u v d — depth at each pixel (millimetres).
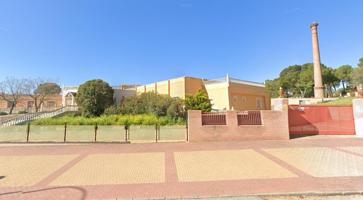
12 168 7227
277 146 10359
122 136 13500
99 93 23594
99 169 6996
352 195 4707
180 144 11617
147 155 9008
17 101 38750
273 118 12531
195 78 26844
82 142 12773
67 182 5758
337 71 55750
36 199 4652
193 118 12461
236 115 12523
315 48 37844
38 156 9070
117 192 5020
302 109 13695
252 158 8141
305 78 54188
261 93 29906
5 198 4719
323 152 8781
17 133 13828
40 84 39000
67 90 32312
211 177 6035
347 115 13383
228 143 11578
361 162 7219
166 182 5680
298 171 6395
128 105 22531
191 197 4703
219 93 25844
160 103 20812
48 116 22203
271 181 5598
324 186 5121
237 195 4770
